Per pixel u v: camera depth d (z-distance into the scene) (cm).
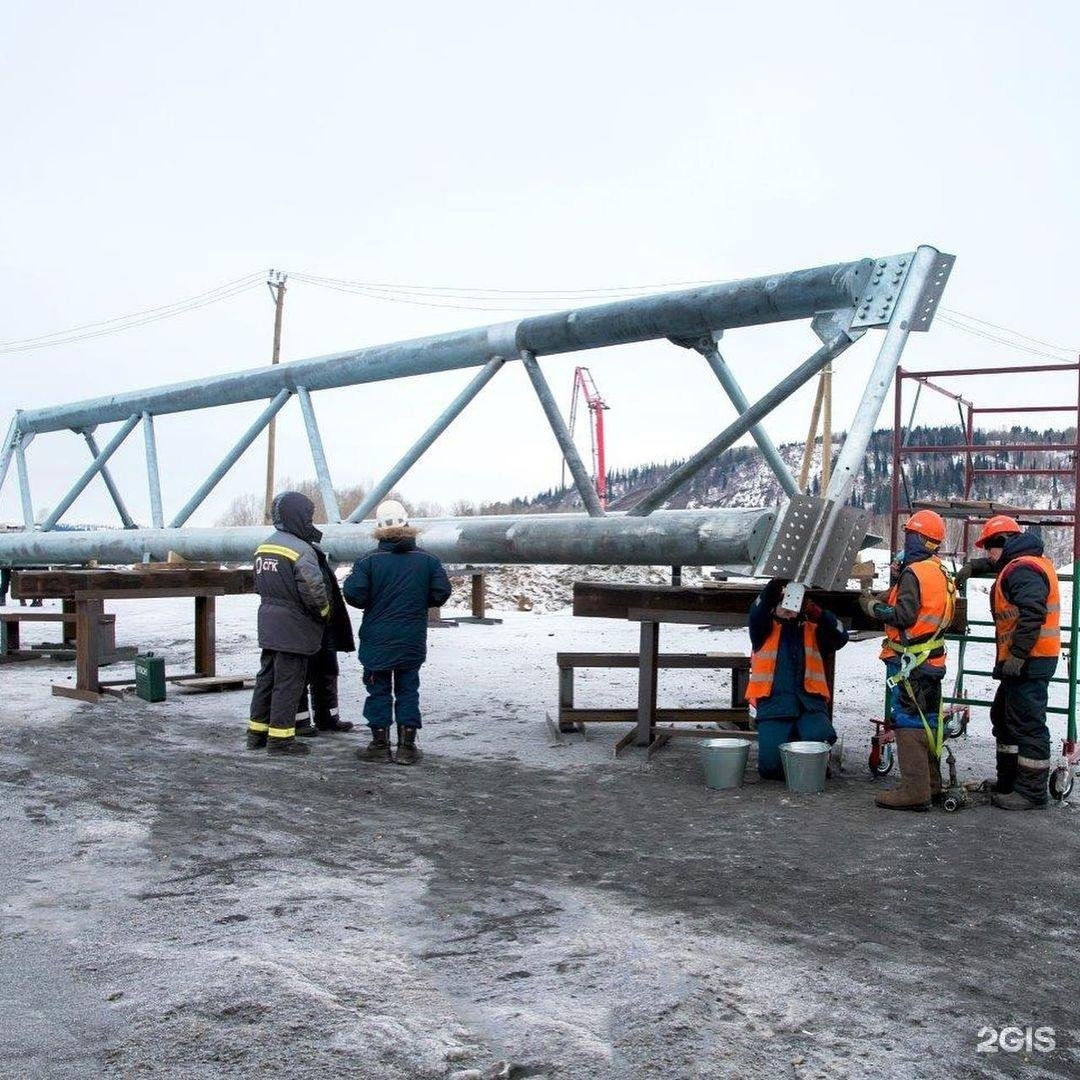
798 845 526
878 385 599
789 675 670
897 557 771
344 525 857
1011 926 416
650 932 402
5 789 630
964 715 805
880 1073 296
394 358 837
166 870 475
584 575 2347
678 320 671
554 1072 292
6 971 357
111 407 1112
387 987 346
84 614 970
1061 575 648
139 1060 295
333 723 855
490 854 510
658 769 707
